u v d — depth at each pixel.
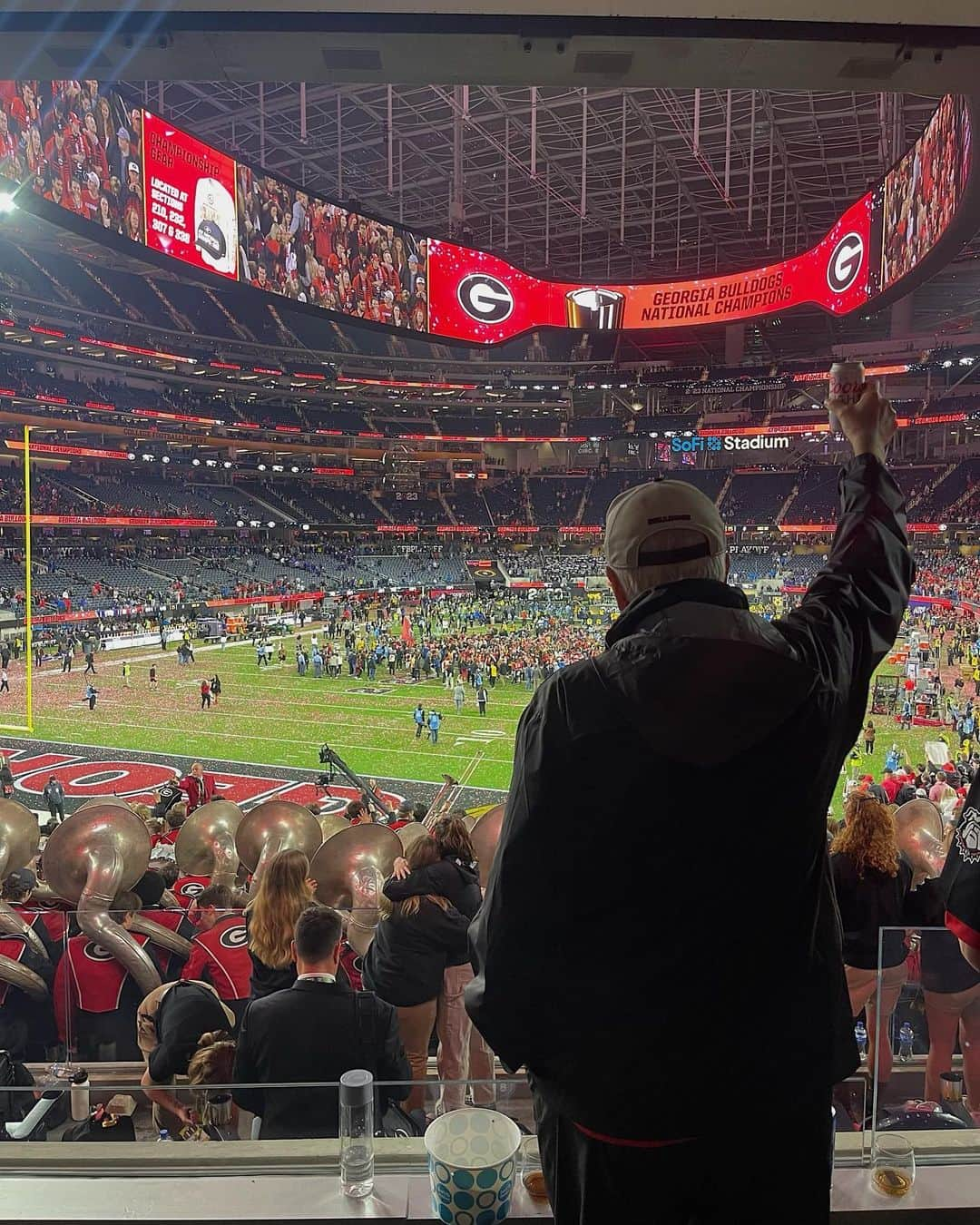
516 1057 1.41
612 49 2.82
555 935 1.36
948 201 12.69
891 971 2.20
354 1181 1.91
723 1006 1.32
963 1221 1.87
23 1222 1.86
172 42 2.78
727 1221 1.42
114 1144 2.05
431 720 24.44
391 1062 2.70
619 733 1.30
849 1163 2.01
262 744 24.19
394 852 5.79
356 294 19.42
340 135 44.53
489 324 23.72
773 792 1.30
